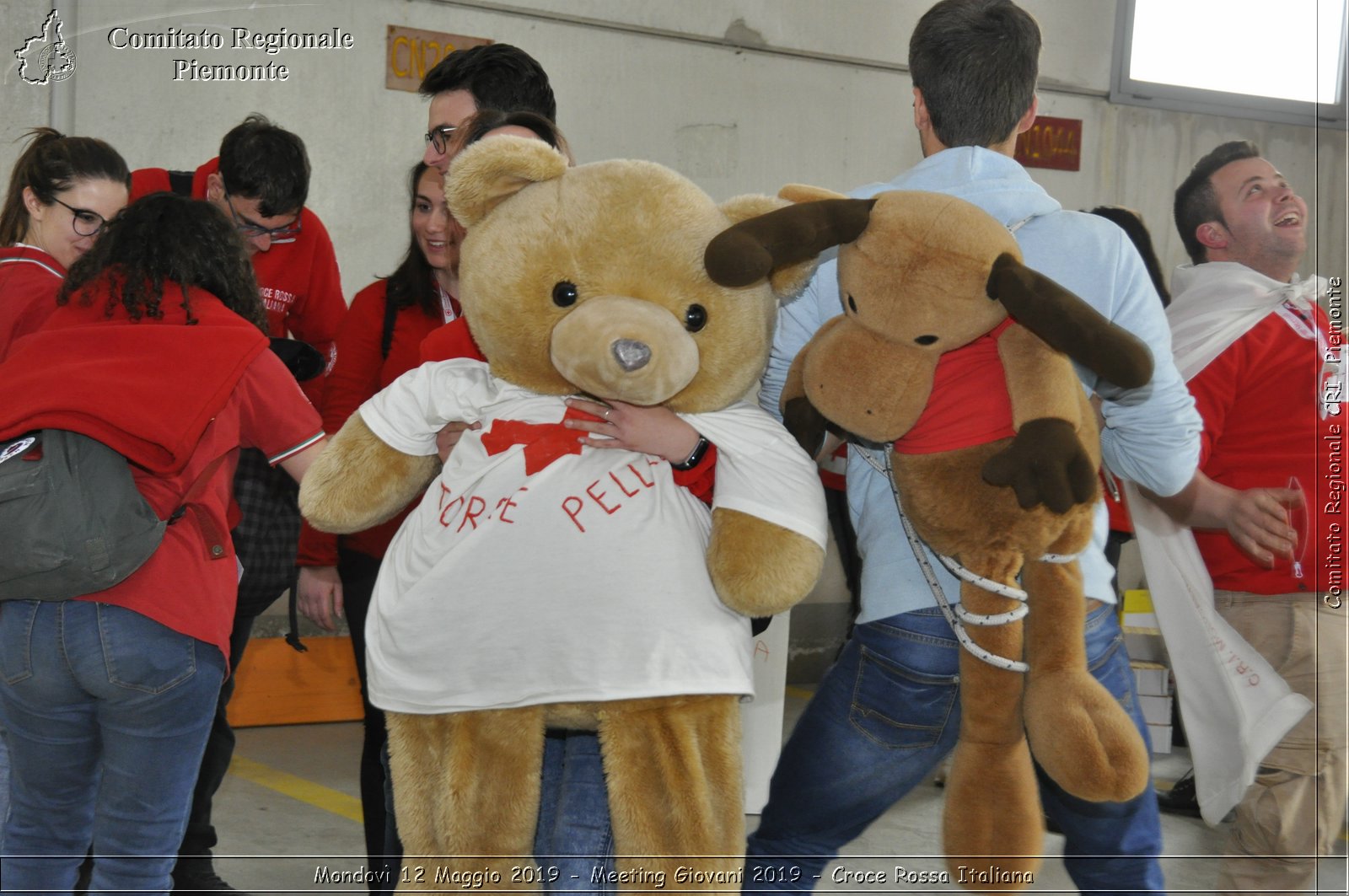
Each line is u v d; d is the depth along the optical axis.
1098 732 1.56
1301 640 2.15
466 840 1.49
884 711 1.69
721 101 3.79
